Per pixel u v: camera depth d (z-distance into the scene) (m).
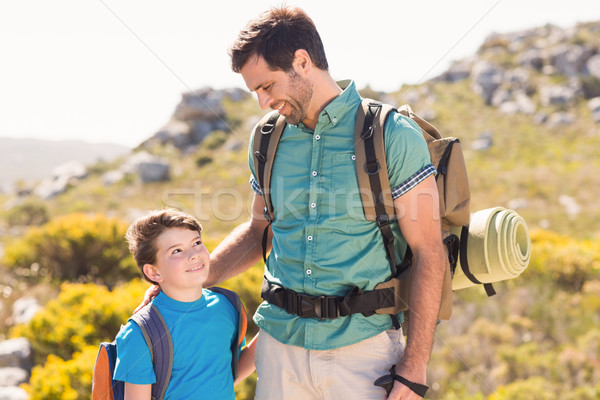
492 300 6.82
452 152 1.74
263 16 1.63
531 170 24.58
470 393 4.68
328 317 1.61
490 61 39.75
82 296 5.80
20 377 4.77
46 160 137.38
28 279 8.77
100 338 5.16
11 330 6.40
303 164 1.69
